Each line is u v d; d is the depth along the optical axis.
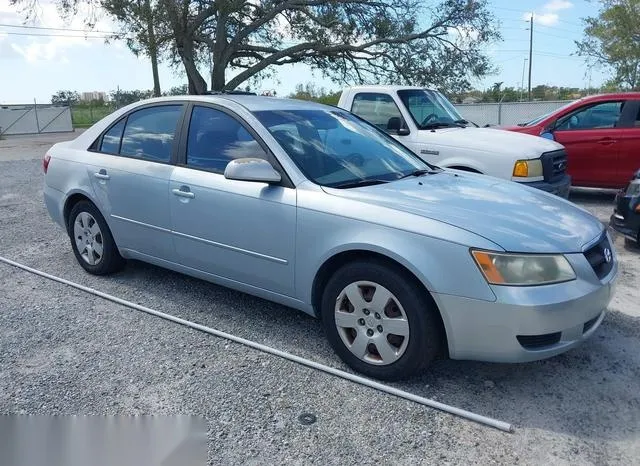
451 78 24.00
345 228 3.46
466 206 3.49
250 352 3.81
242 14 24.11
